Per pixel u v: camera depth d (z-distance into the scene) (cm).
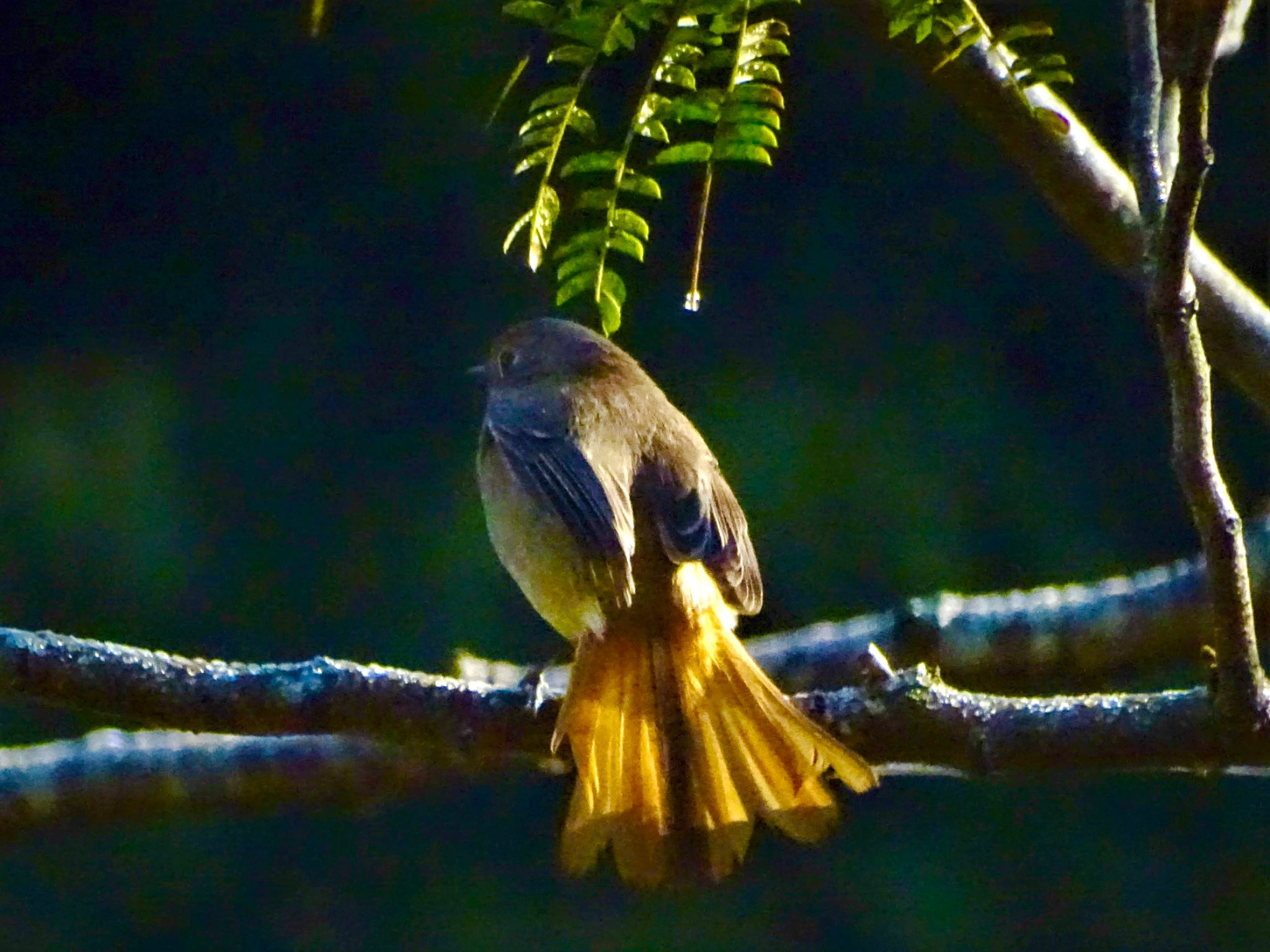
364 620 1281
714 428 1272
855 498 1268
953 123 1294
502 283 1310
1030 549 1263
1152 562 1257
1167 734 476
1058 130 420
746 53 412
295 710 521
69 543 1295
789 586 1251
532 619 1274
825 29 1281
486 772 652
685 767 516
